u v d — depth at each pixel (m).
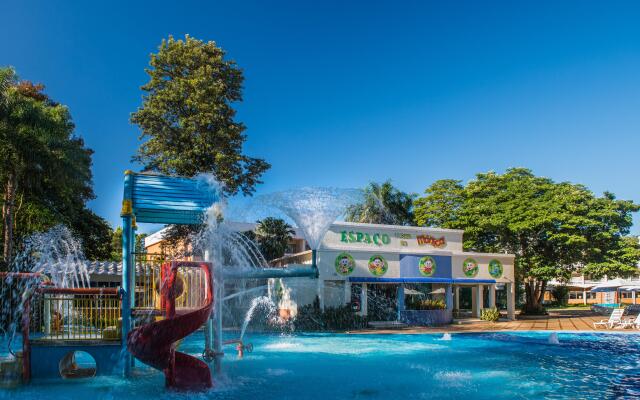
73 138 33.91
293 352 17.41
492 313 32.19
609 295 67.19
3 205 28.61
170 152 33.00
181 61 34.41
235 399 9.99
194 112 33.72
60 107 30.55
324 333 24.52
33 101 28.14
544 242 39.34
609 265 37.19
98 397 9.91
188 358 10.74
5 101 25.53
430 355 16.73
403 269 30.20
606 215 37.31
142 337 10.19
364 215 44.31
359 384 11.64
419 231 31.59
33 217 29.44
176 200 12.65
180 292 12.31
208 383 10.79
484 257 33.19
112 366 11.66
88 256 36.38
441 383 11.82
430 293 35.25
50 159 26.09
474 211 40.66
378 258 29.66
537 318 35.53
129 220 11.91
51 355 11.31
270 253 34.66
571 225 37.06
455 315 34.59
